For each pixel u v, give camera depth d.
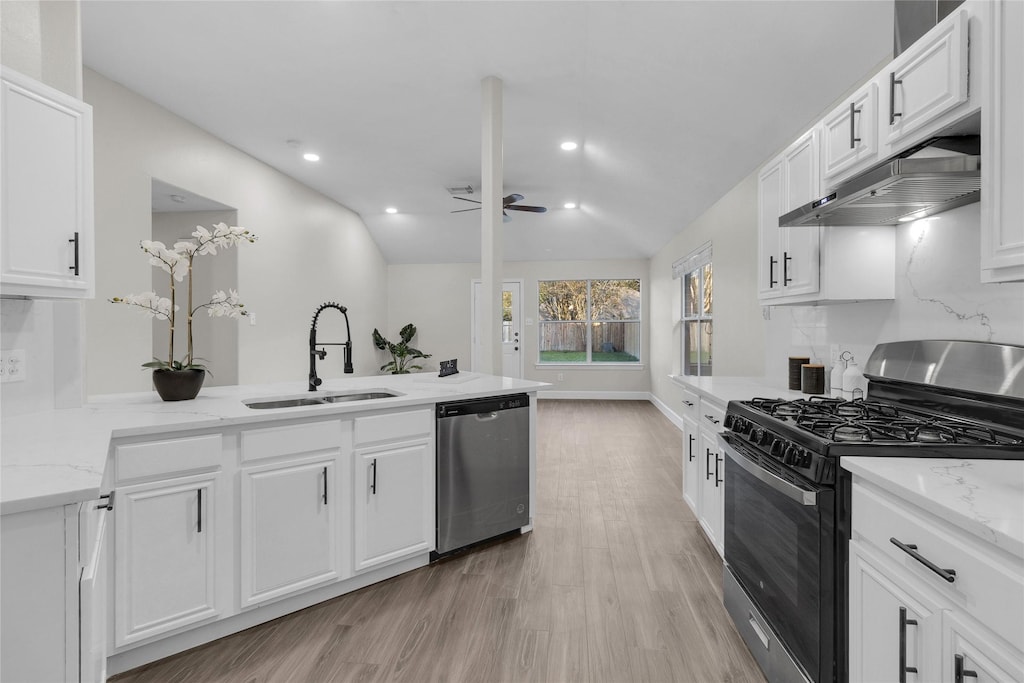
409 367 8.84
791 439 1.59
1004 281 1.24
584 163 5.25
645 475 4.27
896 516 1.13
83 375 2.15
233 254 4.90
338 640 1.99
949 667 0.97
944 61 1.45
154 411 2.05
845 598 1.33
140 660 1.82
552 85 3.51
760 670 1.81
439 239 8.26
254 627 2.07
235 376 4.92
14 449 1.41
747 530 1.93
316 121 4.17
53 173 1.77
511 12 2.71
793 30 2.39
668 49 2.85
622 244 8.26
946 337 1.88
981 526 0.87
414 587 2.41
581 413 7.41
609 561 2.68
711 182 4.46
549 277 9.02
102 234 3.49
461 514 2.70
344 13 2.75
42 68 2.02
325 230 6.49
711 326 5.40
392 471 2.43
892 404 2.03
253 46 3.07
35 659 1.01
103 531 1.44
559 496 3.73
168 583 1.82
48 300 2.05
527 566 2.63
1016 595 0.81
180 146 4.10
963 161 1.41
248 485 2.00
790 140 3.23
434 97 3.71
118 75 3.45
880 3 2.06
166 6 2.71
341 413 2.26
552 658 1.88
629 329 8.94
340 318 6.90
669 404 7.00
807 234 2.29
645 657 1.89
